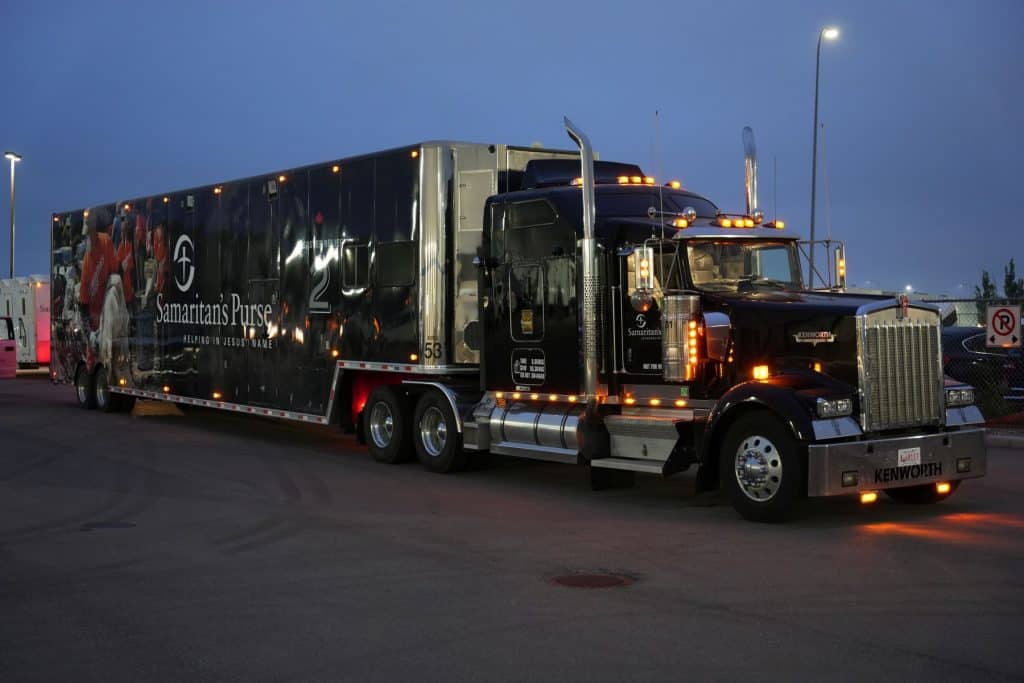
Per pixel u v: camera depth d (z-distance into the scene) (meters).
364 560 8.57
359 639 6.40
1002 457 14.80
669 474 11.04
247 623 6.78
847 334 9.98
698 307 10.73
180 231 19.11
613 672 5.72
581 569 8.20
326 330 15.44
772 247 11.54
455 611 7.02
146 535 9.62
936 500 10.94
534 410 12.51
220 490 12.22
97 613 7.05
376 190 14.41
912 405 10.21
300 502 11.41
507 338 12.80
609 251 11.68
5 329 33.16
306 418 15.92
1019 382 18.14
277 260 16.48
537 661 5.93
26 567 8.38
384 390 14.49
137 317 20.52
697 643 6.23
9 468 13.91
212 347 18.20
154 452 15.64
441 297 13.62
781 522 9.95
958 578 7.79
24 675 5.81
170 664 5.98
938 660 5.86
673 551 8.82
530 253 12.52
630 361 11.53
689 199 12.54
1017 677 5.58
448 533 9.68
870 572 8.00
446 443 13.43
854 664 5.80
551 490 12.27
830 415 9.70
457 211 13.70
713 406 10.64
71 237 23.17
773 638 6.31
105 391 21.95
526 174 13.29
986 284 25.42
